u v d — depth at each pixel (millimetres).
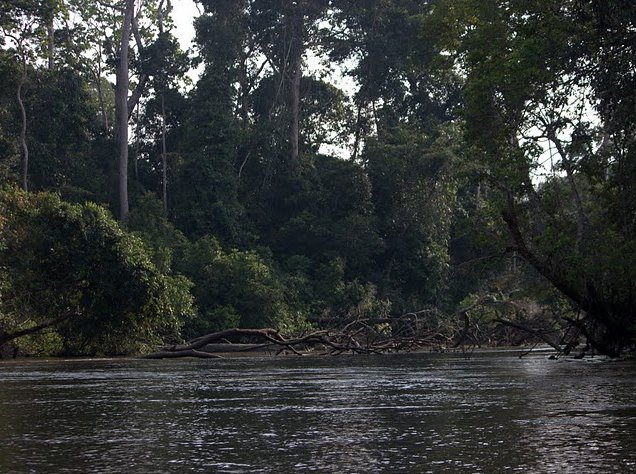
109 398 13664
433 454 7418
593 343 25969
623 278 24266
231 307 46938
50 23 56094
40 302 35469
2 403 12938
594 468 6648
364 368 22766
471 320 41969
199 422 9953
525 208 28188
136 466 6934
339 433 8828
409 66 40250
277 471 6660
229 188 57469
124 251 35281
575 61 24844
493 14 29312
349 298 53531
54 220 35375
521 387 14750
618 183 25406
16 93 55969
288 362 28078
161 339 38875
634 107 23672
